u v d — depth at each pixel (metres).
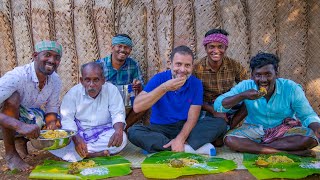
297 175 3.19
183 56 3.78
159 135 3.95
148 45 5.18
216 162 3.55
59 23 5.25
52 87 3.95
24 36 5.32
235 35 4.98
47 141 3.43
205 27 5.01
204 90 4.45
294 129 3.80
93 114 3.96
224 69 4.39
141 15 5.13
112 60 4.79
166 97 4.12
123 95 4.72
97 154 3.80
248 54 4.97
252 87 3.90
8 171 3.56
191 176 3.27
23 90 3.72
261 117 3.98
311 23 4.91
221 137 4.17
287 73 4.98
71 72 5.29
